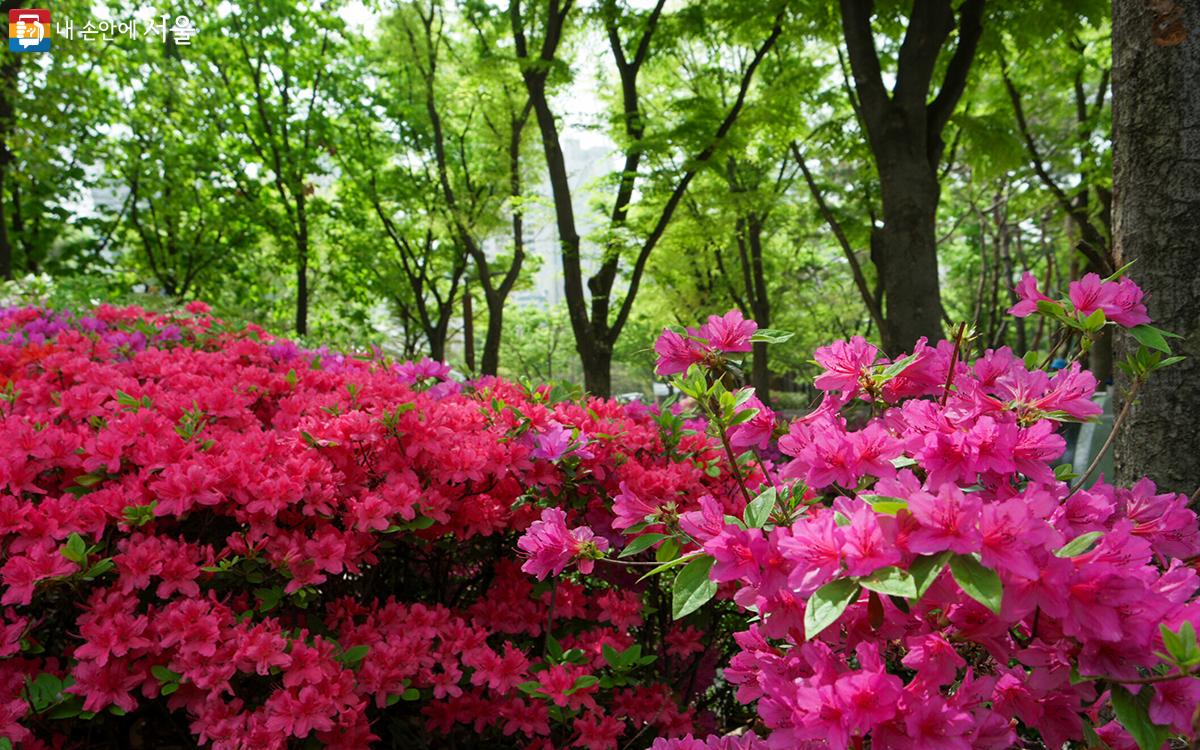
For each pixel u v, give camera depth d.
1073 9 6.94
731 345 1.65
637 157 10.18
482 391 3.10
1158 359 1.45
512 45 13.56
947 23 6.10
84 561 1.73
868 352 1.52
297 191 16.28
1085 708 1.30
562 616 2.40
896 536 1.03
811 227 17.44
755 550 1.24
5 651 1.67
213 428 2.60
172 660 1.77
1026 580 1.02
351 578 2.44
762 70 11.70
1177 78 2.01
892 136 6.17
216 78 15.16
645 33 9.83
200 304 5.09
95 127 14.66
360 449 2.33
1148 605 1.02
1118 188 2.17
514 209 12.57
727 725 2.76
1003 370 1.46
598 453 2.56
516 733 2.29
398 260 19.83
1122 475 2.17
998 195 16.17
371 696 2.19
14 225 14.78
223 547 2.21
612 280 10.18
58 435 2.09
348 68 16.89
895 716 1.09
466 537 2.35
